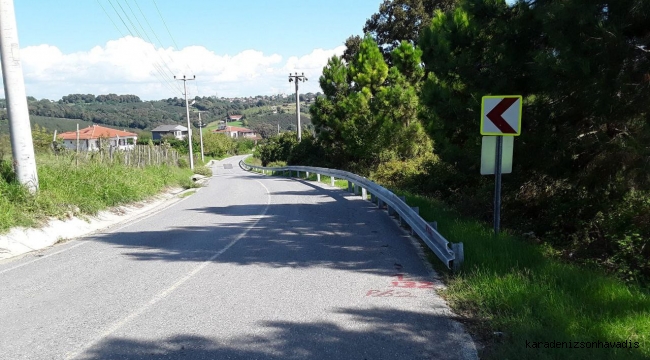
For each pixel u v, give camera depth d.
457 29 10.82
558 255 8.45
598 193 9.05
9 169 12.38
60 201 12.34
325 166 36.78
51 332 5.13
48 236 10.59
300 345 4.68
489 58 10.02
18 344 4.82
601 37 7.11
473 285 6.16
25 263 8.49
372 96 28.20
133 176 19.83
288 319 5.38
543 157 9.25
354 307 5.74
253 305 5.88
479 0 9.58
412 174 20.06
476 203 12.00
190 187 26.70
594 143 8.46
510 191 11.03
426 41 13.07
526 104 9.60
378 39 37.81
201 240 10.23
